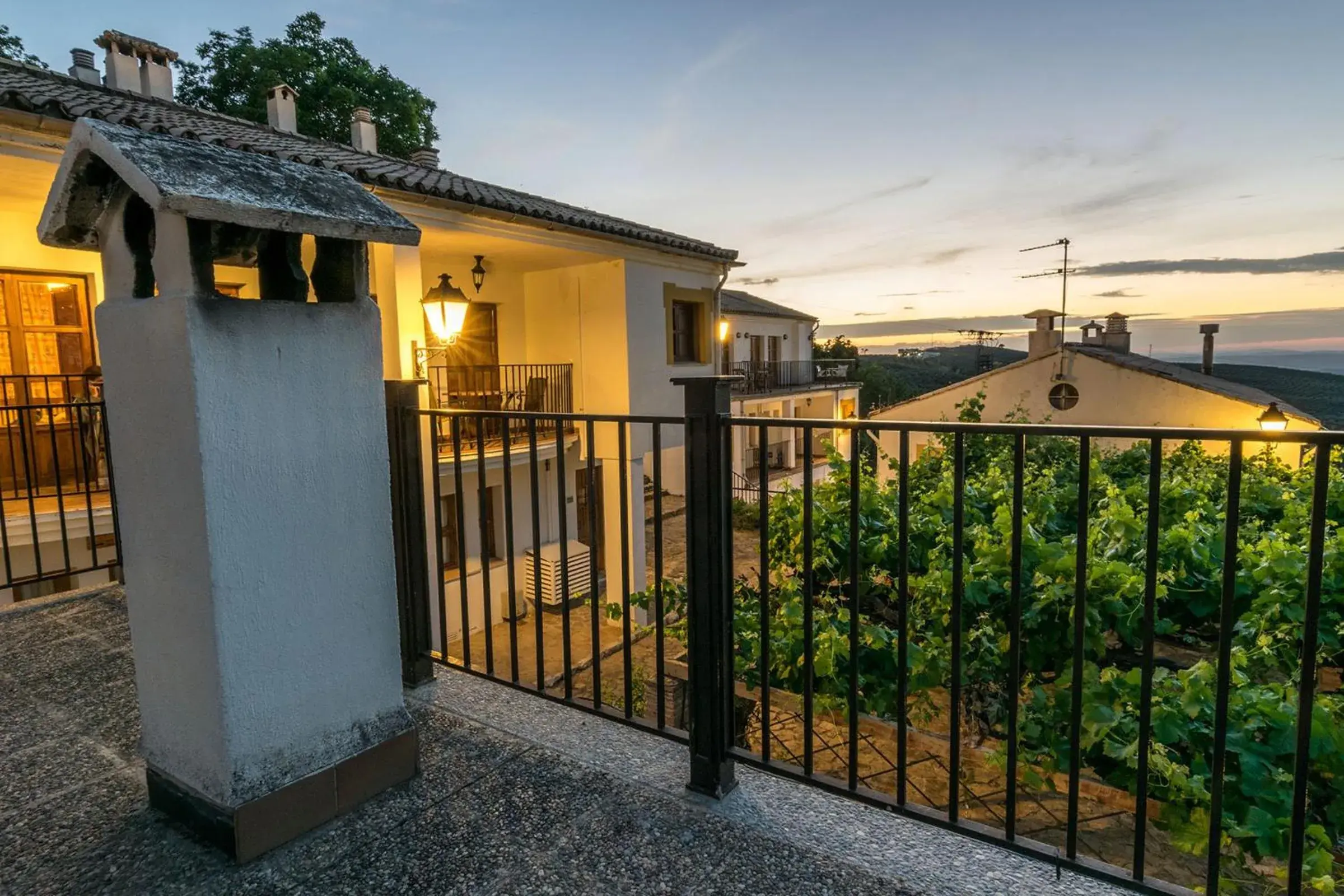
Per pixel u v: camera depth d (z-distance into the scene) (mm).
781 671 3836
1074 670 1406
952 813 1540
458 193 7230
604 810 1684
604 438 10555
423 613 2424
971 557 3738
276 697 1523
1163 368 18781
